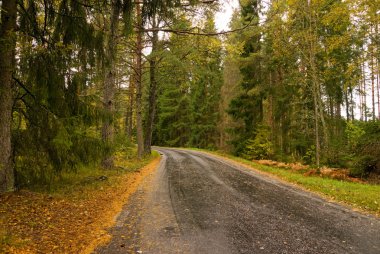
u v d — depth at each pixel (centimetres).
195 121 5016
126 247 494
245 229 594
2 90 699
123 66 2073
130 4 949
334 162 1758
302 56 2014
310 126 2427
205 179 1256
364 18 1472
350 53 2238
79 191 870
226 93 3045
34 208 648
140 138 2180
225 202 829
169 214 698
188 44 1800
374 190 1075
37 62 775
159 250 482
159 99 5391
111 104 1294
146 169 1611
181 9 1193
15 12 718
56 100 829
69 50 807
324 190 1039
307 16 1767
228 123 2984
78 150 882
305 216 698
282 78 2633
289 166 1852
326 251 487
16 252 434
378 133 1547
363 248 502
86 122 907
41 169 849
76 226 584
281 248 496
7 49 658
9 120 727
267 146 2386
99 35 867
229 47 1543
